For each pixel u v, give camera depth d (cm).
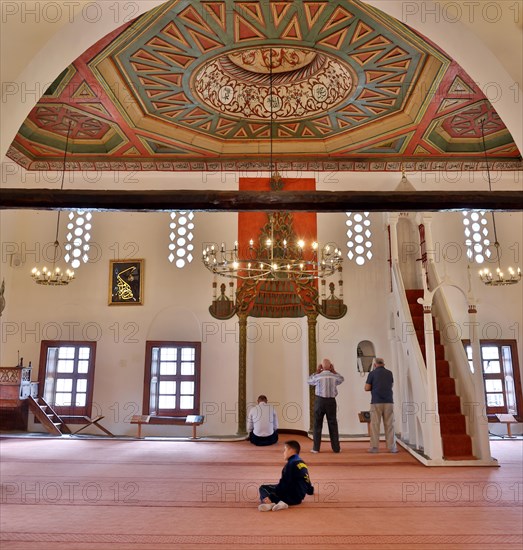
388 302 1167
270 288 1259
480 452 801
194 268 1241
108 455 891
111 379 1204
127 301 1232
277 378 1237
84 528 461
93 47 783
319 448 923
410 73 875
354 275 1214
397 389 1087
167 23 736
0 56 438
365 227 1243
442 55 808
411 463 805
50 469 755
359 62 841
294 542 422
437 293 1012
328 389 924
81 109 993
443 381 910
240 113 1030
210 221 1260
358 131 1104
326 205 391
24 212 1270
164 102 979
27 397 1140
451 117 1027
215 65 862
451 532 451
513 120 481
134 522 480
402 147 1152
